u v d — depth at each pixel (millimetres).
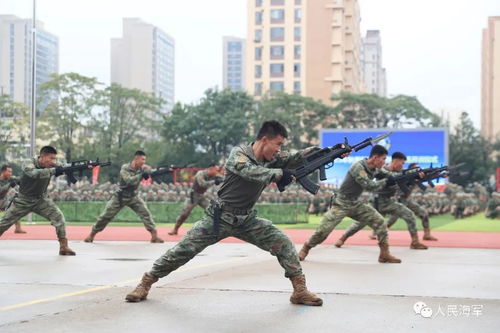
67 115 53000
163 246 12750
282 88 83125
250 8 84625
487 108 131500
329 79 81812
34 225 20781
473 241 14398
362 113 61031
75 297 6449
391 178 11594
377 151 9773
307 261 9945
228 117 55031
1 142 53531
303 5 82625
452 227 20516
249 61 84438
